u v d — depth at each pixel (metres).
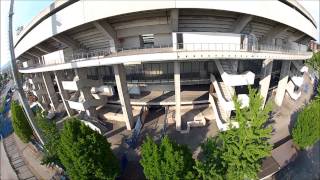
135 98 36.88
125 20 26.38
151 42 29.80
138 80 35.47
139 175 23.48
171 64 34.25
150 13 24.98
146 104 35.31
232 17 26.64
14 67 26.33
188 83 33.56
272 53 27.92
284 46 39.31
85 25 27.47
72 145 18.33
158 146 18.48
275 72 45.72
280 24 30.69
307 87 49.78
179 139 28.92
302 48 44.38
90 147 18.88
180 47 24.25
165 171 16.61
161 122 33.06
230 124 18.36
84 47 33.16
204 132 29.83
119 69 28.72
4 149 35.47
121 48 29.58
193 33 23.62
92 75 41.94
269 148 16.31
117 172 20.64
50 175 26.70
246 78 25.86
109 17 23.73
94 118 34.59
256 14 24.47
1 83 97.50
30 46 35.66
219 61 28.66
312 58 53.38
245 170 16.44
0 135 40.38
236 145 17.17
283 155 25.05
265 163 22.64
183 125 31.44
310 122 23.77
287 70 36.34
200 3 21.75
